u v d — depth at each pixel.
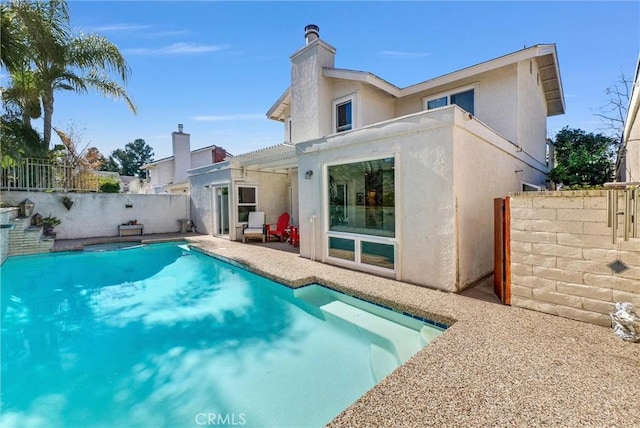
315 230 7.76
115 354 4.42
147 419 3.15
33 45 9.41
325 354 4.28
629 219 3.38
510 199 4.30
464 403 2.33
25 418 3.17
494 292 5.04
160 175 23.61
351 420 2.17
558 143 16.22
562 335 3.39
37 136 11.41
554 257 3.92
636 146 6.59
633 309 3.33
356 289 5.34
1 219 8.28
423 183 5.41
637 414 2.17
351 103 8.99
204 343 4.71
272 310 5.98
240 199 11.93
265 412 3.21
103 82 12.35
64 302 6.48
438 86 8.82
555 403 2.30
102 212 12.71
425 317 4.34
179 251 11.09
